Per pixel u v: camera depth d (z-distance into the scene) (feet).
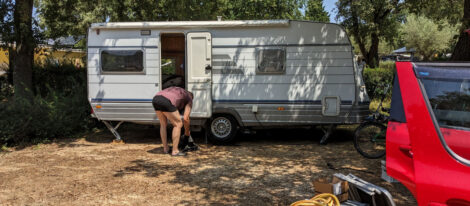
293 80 24.48
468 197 7.30
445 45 121.90
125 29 25.14
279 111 24.70
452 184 7.57
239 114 24.99
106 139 27.50
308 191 15.80
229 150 23.73
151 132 30.22
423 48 127.85
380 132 21.56
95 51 25.44
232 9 76.89
